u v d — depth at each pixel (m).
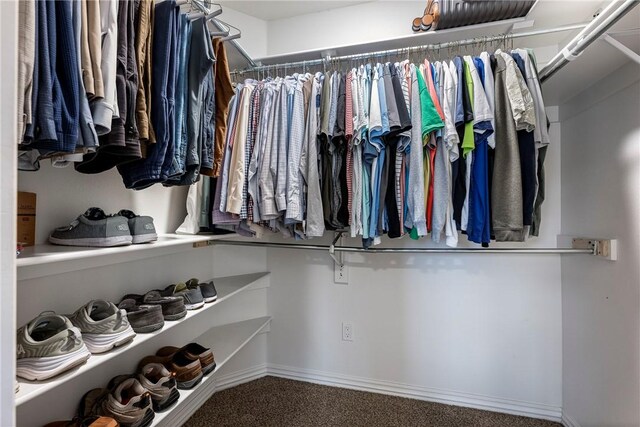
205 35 0.85
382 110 1.13
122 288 1.09
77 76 0.53
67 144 0.51
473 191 1.11
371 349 1.70
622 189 1.09
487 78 1.10
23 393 0.54
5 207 0.38
